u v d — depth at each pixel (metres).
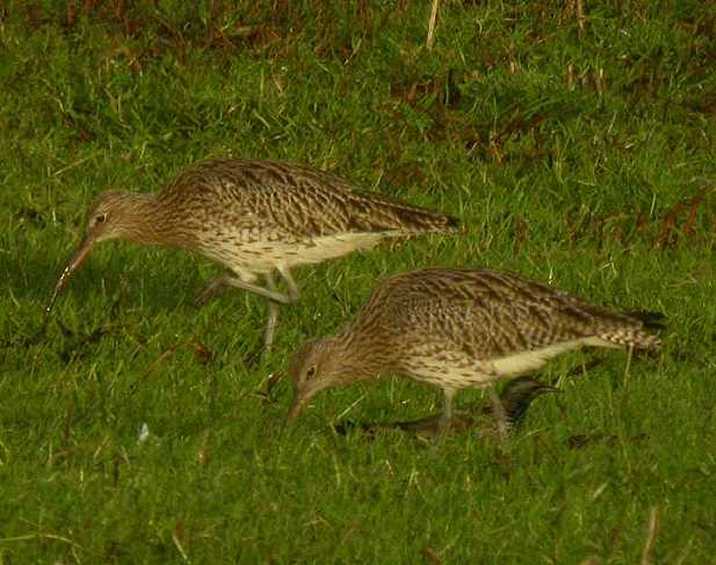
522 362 12.80
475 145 18.00
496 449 12.12
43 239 15.60
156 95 17.91
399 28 19.45
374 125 18.05
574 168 17.67
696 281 15.65
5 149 17.12
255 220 14.56
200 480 11.20
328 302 14.95
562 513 10.97
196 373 13.27
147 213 14.83
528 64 19.19
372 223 14.74
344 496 11.13
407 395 13.45
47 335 13.70
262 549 10.34
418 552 10.51
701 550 10.64
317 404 13.04
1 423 12.16
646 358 14.15
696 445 12.18
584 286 15.45
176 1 19.38
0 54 18.36
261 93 18.05
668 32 19.72
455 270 13.02
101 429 12.05
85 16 19.09
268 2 19.56
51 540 10.39
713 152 18.11
